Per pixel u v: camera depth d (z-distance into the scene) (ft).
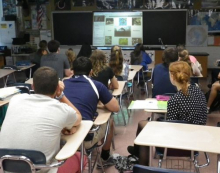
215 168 9.73
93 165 8.84
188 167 9.62
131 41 27.12
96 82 8.20
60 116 5.38
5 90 9.09
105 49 27.48
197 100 7.54
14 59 28.17
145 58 19.27
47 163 5.29
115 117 15.19
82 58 8.35
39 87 5.57
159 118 10.19
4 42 29.19
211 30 26.45
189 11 26.35
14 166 5.12
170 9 26.32
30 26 28.96
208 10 26.20
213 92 15.08
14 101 5.56
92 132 7.46
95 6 27.53
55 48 14.79
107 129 8.59
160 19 26.55
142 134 6.07
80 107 7.59
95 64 10.77
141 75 18.94
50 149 5.32
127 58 26.71
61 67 14.69
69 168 6.08
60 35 28.40
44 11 28.40
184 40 26.68
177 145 5.50
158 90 10.90
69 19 27.91
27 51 27.66
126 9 27.20
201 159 10.33
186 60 13.07
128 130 13.35
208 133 6.14
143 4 26.81
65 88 7.97
